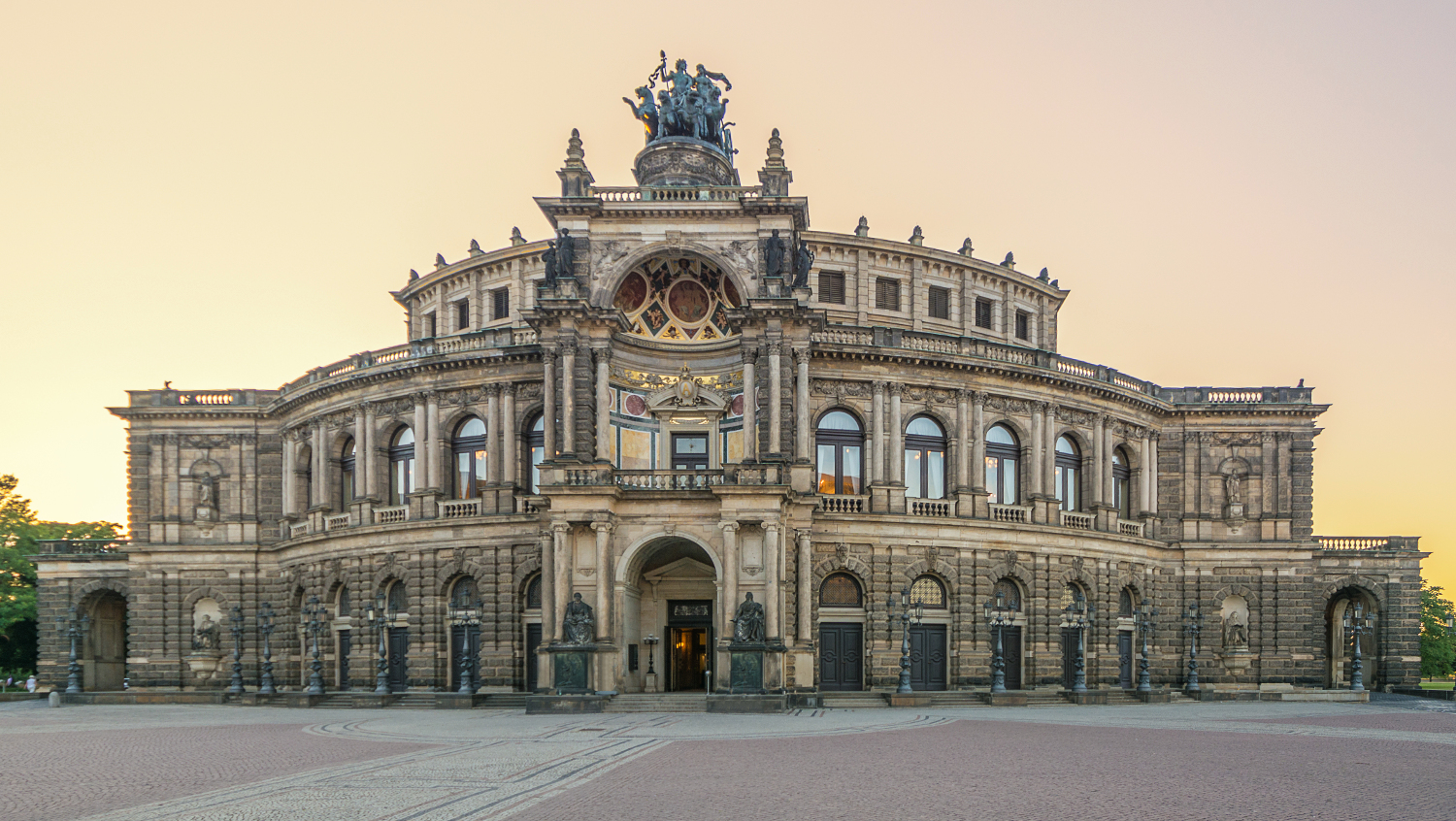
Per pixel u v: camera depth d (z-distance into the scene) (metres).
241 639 76.44
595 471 57.38
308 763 31.30
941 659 65.81
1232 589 75.88
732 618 55.06
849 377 66.06
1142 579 73.94
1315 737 40.06
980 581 66.38
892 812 21.47
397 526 66.81
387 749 35.41
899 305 76.19
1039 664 67.38
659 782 26.12
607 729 43.25
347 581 69.56
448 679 65.38
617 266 61.28
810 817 20.86
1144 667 71.00
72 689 75.94
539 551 63.53
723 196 62.44
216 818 21.02
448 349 69.25
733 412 63.38
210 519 78.06
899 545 65.00
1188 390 78.19
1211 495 76.94
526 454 66.50
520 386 66.62
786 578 58.31
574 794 24.08
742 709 53.19
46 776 28.59
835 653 64.06
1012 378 69.38
